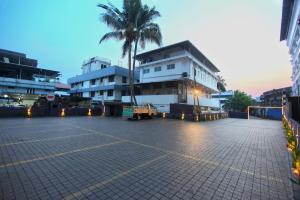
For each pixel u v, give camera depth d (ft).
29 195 11.30
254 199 11.43
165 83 97.45
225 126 58.13
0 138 27.86
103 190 12.21
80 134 33.47
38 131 35.45
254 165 17.94
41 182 13.17
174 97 85.05
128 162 18.21
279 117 117.50
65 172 15.17
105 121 59.98
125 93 123.44
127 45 80.74
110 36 76.33
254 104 171.53
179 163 18.22
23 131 34.94
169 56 101.24
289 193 12.23
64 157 19.34
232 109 169.99
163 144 26.86
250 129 50.85
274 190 12.65
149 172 15.64
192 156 20.85
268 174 15.57
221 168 16.97
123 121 61.98
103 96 116.37
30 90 141.08
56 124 47.60
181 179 14.28
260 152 23.26
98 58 152.15
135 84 102.63
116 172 15.48
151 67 106.22
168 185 13.17
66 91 171.22
